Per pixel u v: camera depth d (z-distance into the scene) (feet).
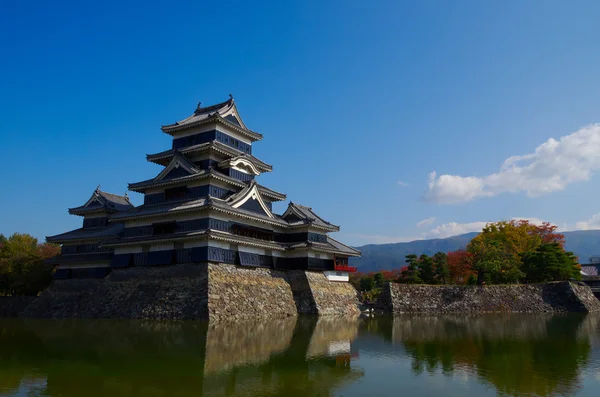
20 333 105.60
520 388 56.90
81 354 76.28
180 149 168.66
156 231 153.89
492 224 272.10
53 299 169.78
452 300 187.32
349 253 190.39
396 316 170.09
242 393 53.42
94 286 165.48
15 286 195.31
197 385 56.29
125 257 154.61
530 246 251.80
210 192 154.20
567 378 62.34
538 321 148.77
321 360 73.87
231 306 133.49
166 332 104.06
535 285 197.36
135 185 166.81
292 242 176.65
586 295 202.69
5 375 61.05
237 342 90.17
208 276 131.85
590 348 88.63
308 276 168.14
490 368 69.26
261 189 176.35
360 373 65.26
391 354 81.15
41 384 56.39
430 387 57.52
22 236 275.39
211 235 134.51
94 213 195.62
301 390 55.26
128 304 141.79
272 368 66.95
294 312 159.63
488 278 209.05
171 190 161.79
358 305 186.60
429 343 94.89
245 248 152.35
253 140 188.75
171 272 140.77
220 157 171.42
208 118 167.53
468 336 107.04
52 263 182.60
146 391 53.52
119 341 90.33
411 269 216.95
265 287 153.28
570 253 226.38
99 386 55.47
